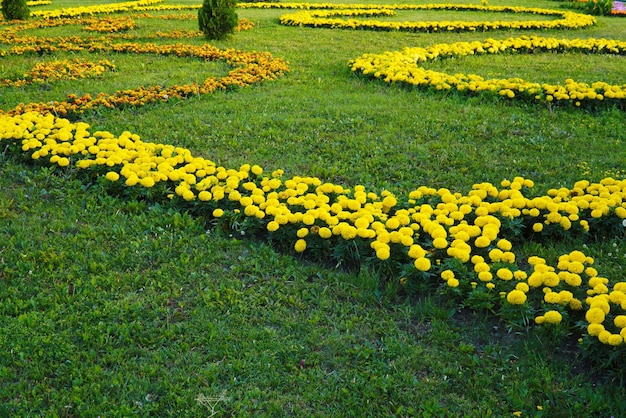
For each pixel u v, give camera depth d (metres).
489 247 4.61
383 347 3.71
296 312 4.06
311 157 6.74
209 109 8.17
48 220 5.10
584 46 12.37
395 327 3.90
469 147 7.00
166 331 3.77
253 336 3.79
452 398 3.35
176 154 6.25
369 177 6.20
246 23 15.03
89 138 6.20
